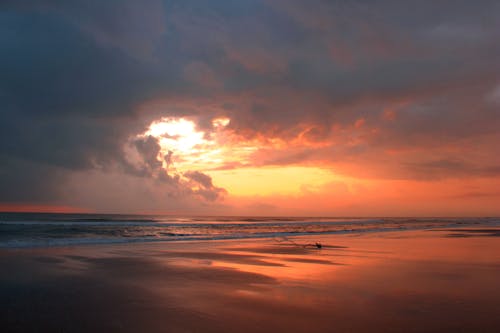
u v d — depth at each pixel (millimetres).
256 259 14047
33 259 13375
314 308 7008
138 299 7723
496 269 11789
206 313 6691
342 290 8578
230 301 7547
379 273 10914
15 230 29391
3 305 7152
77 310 6891
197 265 12414
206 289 8688
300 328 5848
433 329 5781
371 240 23781
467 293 8289
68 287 8867
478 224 62406
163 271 11188
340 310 6871
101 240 21422
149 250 16891
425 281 9695
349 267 12070
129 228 35688
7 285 8992
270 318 6391
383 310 6867
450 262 13336
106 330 5785
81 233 27906
